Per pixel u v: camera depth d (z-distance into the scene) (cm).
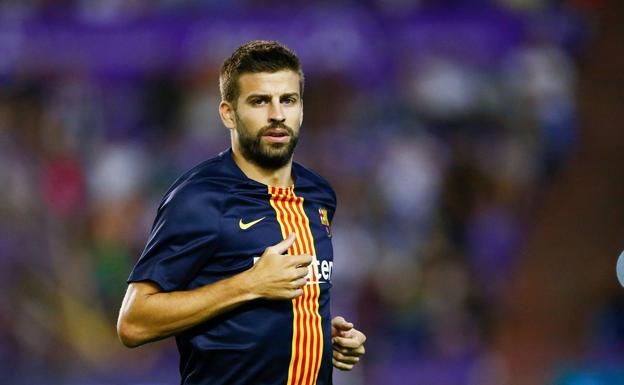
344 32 4294
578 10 4616
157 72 4566
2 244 3797
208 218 1401
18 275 3769
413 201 4194
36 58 4453
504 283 4016
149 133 4625
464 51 4466
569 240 4119
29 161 4366
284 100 1433
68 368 3650
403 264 3953
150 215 4306
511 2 4553
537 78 4416
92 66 4431
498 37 4350
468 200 4316
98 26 4425
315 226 1491
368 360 3666
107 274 4031
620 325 3741
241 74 1429
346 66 4303
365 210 4209
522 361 3578
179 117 4638
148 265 1395
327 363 1466
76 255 4062
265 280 1362
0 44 4450
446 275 3938
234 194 1430
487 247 4159
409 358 3688
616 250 4069
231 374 1412
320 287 1466
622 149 4403
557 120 4422
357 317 3797
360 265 3959
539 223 4206
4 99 4606
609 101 4519
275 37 4303
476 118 4466
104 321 3903
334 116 4581
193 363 1436
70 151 4538
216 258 1418
